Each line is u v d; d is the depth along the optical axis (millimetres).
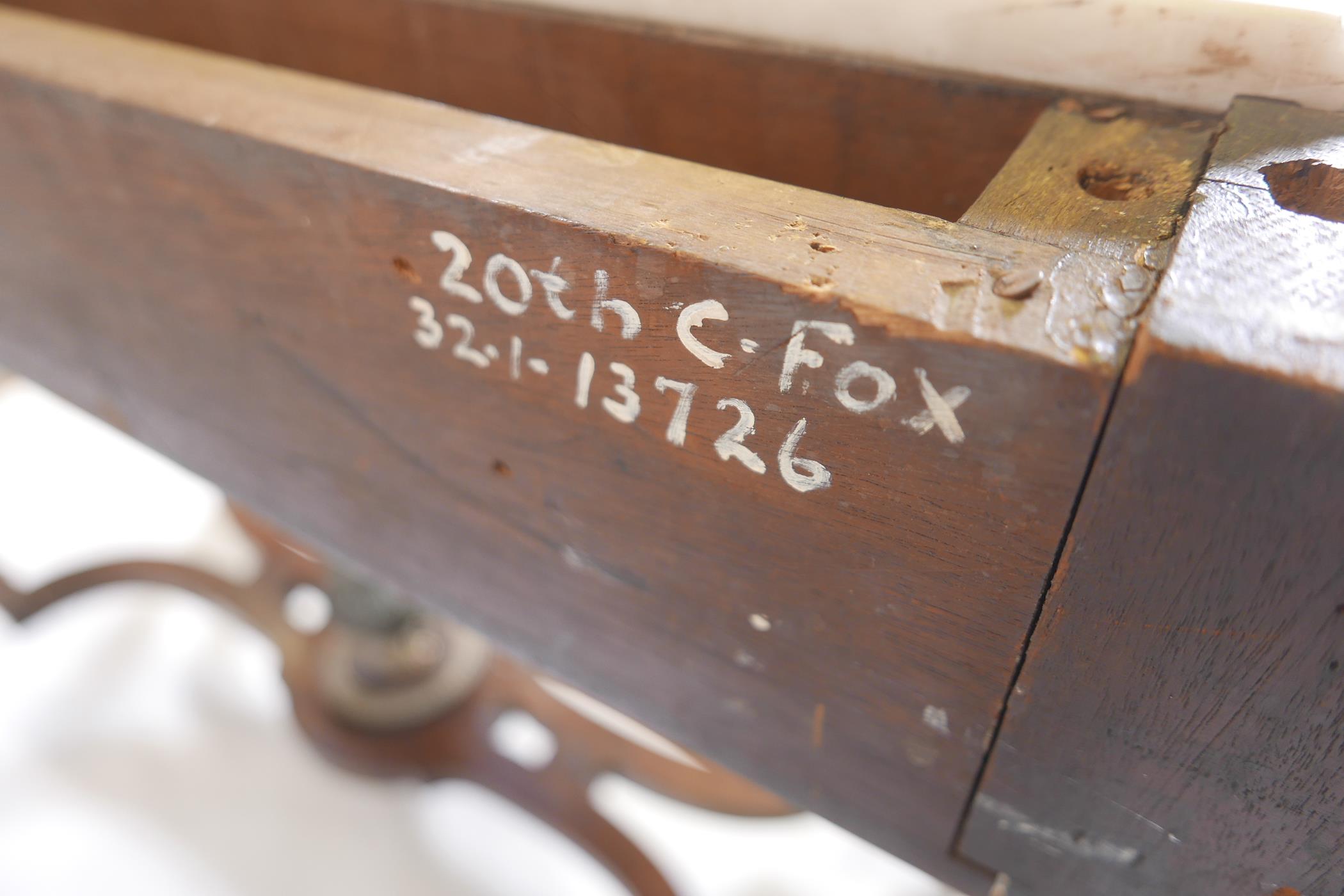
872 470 184
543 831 601
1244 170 185
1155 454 158
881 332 167
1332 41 204
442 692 592
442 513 276
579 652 286
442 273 213
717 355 187
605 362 203
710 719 270
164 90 240
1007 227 181
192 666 693
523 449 236
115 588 706
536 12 280
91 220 277
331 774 625
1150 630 177
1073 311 162
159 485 826
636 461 217
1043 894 244
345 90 236
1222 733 183
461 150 210
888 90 246
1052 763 210
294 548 677
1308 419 146
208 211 245
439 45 299
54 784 613
